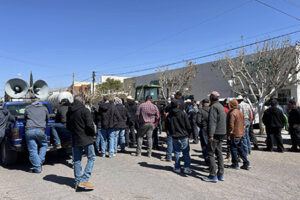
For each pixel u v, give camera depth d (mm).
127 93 27312
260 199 4008
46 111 5875
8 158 6262
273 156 7180
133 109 9070
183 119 5438
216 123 4902
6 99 8797
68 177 5230
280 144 7719
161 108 11133
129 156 7324
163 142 9758
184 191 4355
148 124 7098
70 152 7047
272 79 10961
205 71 22156
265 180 5004
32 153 5551
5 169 5988
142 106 7145
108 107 7062
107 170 5734
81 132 4320
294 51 11211
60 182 4879
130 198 4016
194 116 9344
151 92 15805
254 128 13414
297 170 5711
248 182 4883
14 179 5105
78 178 4438
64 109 6477
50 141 6555
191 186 4629
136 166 6125
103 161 6668
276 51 11484
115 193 4246
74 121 4340
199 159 6891
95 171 5645
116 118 7164
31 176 5320
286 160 6688
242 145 5824
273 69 11055
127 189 4449
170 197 4066
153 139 8422
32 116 5520
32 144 5559
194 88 23328
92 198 4012
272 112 7730
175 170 5609
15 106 7469
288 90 16141
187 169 5477
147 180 4992
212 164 4898
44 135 5707
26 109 5590
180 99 6941
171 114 5547
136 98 16531
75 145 4328
